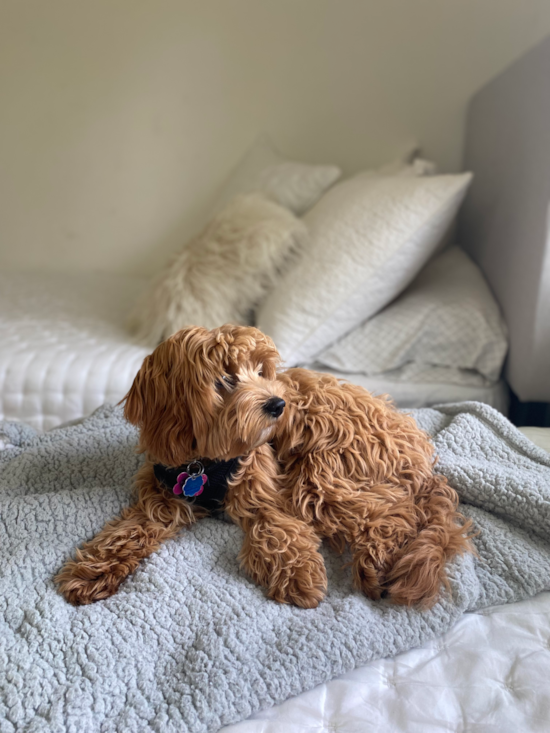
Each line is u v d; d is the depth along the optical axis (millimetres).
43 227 2463
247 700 643
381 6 2018
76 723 613
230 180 2221
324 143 2217
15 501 869
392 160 2193
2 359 1438
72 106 2285
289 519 817
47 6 2160
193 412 766
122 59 2203
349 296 1471
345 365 1490
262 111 2213
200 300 1586
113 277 2383
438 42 2029
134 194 2389
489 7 1952
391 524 810
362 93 2137
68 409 1423
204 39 2145
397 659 712
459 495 927
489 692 654
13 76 2262
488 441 1025
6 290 2096
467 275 1650
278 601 760
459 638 735
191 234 2410
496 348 1454
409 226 1446
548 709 633
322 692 669
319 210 1730
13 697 632
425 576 742
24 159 2371
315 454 863
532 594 790
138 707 636
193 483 840
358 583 792
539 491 867
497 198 1614
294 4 2064
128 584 780
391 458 874
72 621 719
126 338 1655
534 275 1278
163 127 2283
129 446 1034
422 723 628
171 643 700
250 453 848
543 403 1434
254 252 1590
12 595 750
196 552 825
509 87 1552
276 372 921
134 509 878
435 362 1478
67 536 836
